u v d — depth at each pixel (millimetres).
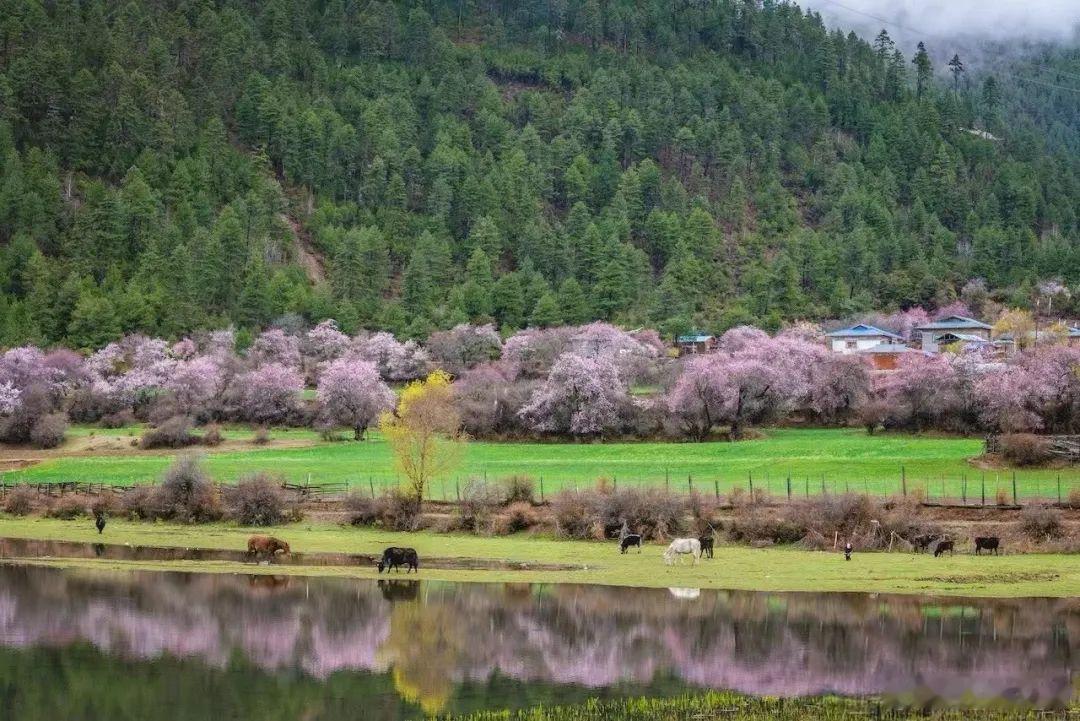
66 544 95625
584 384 162500
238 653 56812
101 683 50594
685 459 134625
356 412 172750
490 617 65562
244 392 193125
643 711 45531
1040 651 55844
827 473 116125
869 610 66438
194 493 110375
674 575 78312
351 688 49781
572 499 99000
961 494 100125
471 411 169125
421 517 103375
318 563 85312
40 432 164000
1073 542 85688
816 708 45656
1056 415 144625
